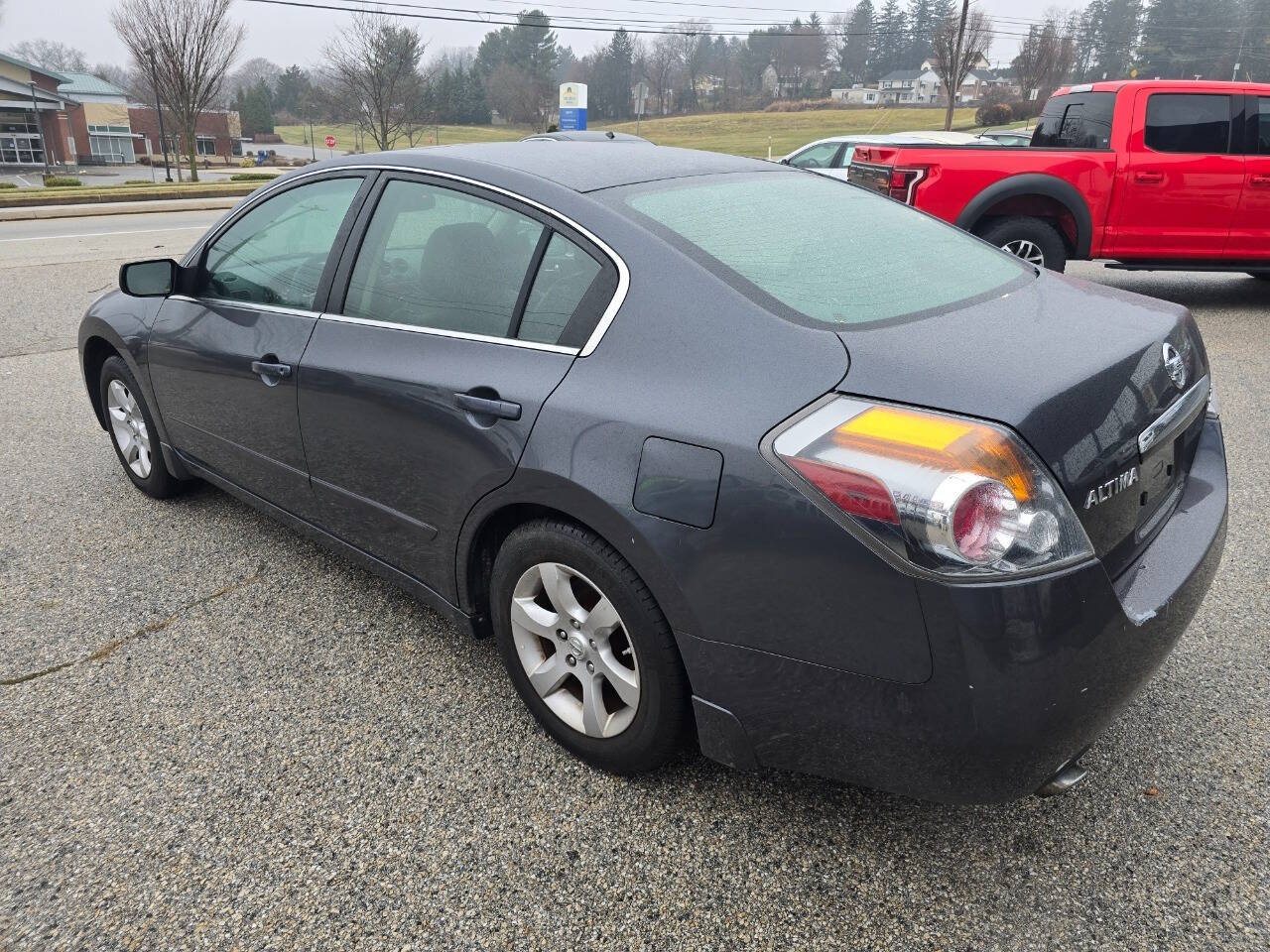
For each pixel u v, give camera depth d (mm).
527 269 2402
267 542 3803
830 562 1773
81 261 11641
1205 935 1929
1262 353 6414
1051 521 1711
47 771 2471
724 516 1892
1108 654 1804
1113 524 1918
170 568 3586
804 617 1839
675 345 2076
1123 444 1929
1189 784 2357
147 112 81500
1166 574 2055
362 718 2680
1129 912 1988
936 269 2457
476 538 2508
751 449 1865
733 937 1952
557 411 2186
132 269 3434
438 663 2949
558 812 2301
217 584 3465
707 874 2113
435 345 2545
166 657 2992
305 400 2912
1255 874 2080
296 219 3143
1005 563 1665
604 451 2080
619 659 2293
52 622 3211
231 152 86938
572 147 2895
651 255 2203
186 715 2701
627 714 2279
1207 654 2904
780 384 1909
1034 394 1772
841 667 1826
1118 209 7352
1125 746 2502
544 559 2311
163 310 3648
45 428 5285
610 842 2207
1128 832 2209
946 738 1753
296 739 2592
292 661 2963
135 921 1999
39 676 2898
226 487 3607
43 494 4332
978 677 1688
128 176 55250
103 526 3973
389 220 2803
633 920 1994
